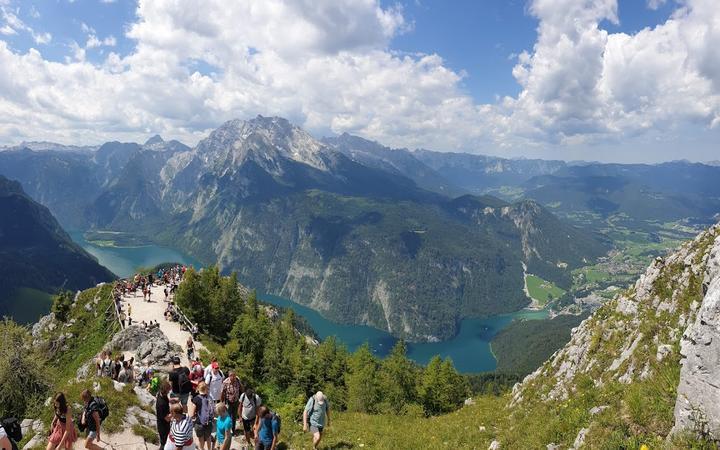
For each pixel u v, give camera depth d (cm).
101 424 2352
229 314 7794
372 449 2556
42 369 3978
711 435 1279
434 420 3384
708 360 1320
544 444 1962
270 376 5797
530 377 3522
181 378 2462
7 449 1681
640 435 1508
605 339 2703
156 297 7900
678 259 2630
